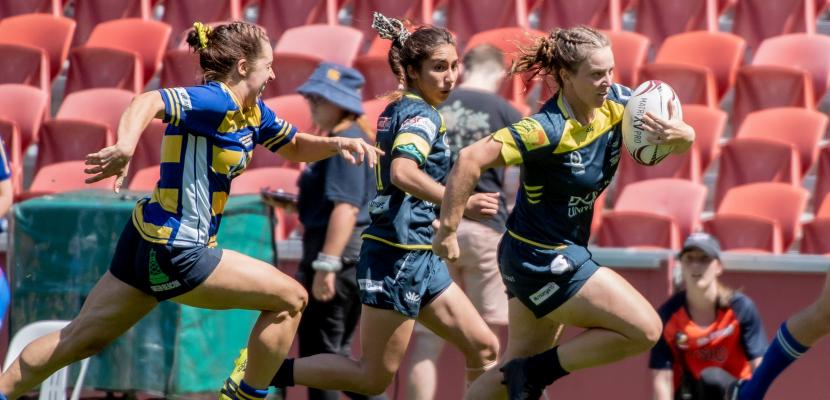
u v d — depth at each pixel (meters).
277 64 32.66
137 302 16.16
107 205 21.14
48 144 31.30
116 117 31.91
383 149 17.73
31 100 32.03
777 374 19.20
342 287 21.64
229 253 16.08
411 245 17.77
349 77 22.05
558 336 18.09
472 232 21.55
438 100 17.86
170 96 15.09
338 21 38.03
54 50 35.56
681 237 28.06
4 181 18.70
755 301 24.66
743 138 31.33
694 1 37.06
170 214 15.62
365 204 21.97
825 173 31.47
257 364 16.67
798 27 36.91
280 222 27.77
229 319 21.55
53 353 16.05
